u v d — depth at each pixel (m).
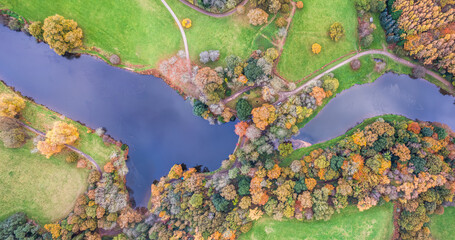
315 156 69.00
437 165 63.72
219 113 70.19
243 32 71.94
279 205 66.62
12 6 69.44
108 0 70.88
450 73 72.00
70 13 70.56
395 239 69.31
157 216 71.69
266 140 70.25
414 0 66.31
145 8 71.38
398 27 69.75
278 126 68.12
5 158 68.69
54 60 72.50
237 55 72.31
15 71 71.94
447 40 65.81
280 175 69.19
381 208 69.19
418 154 65.12
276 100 72.81
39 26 67.50
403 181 64.38
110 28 71.69
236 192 68.94
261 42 72.19
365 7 70.94
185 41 72.12
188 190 69.62
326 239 69.69
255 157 69.00
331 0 72.62
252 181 67.31
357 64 72.88
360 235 69.50
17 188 68.81
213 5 69.06
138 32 72.06
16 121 69.06
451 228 69.56
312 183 66.31
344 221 69.56
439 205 67.12
